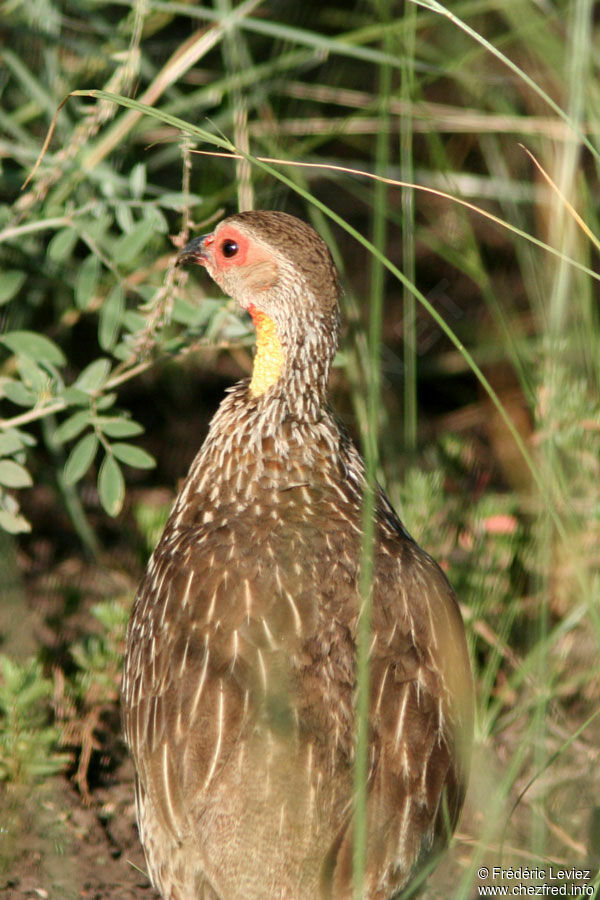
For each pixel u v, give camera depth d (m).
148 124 12.26
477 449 13.85
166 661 7.96
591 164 13.05
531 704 9.78
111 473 10.18
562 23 11.23
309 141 13.16
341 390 13.46
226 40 12.24
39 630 11.24
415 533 11.39
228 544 8.38
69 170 10.99
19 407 12.39
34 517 12.62
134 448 10.24
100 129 12.13
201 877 7.33
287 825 7.18
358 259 15.80
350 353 11.50
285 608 7.94
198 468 9.19
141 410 14.07
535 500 11.38
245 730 7.46
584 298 10.73
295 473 8.95
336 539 8.45
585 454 10.97
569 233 10.38
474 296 15.16
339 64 14.41
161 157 12.93
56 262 11.41
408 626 8.07
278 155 12.55
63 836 9.45
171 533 8.97
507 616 10.68
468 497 12.86
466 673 8.30
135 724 8.09
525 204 13.90
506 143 13.81
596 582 10.11
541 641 8.28
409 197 9.58
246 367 13.52
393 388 14.53
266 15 14.16
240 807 7.25
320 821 7.20
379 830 7.29
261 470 8.94
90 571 12.12
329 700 7.62
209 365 14.35
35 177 11.20
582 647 10.55
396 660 7.88
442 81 14.16
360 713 6.66
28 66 12.23
